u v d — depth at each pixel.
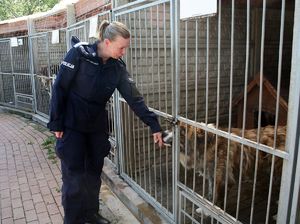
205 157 2.52
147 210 3.24
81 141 2.82
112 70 2.66
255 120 3.54
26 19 8.45
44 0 20.62
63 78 2.57
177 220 2.89
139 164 3.67
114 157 4.17
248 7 1.82
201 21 3.95
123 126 3.81
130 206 3.50
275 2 4.09
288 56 4.71
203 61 4.05
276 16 4.56
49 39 6.96
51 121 2.70
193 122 2.48
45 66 7.69
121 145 3.88
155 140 2.79
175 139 2.71
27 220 3.43
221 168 2.62
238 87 4.47
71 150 2.78
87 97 2.66
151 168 3.70
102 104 2.80
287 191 1.74
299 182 1.69
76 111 2.70
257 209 3.13
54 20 7.43
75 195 2.88
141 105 2.79
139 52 3.43
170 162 3.60
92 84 2.60
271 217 3.02
